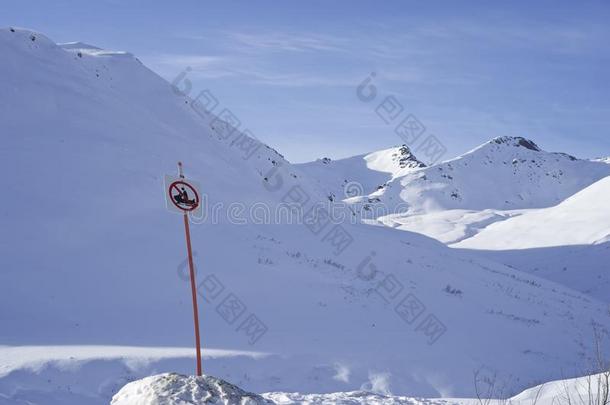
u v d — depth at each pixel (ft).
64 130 127.54
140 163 127.95
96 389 50.72
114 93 166.61
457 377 71.05
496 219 583.17
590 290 230.07
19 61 146.82
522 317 112.68
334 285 103.04
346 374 65.72
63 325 68.59
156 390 25.04
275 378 61.77
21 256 84.74
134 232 100.78
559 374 79.97
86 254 90.12
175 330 71.92
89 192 108.68
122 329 69.87
